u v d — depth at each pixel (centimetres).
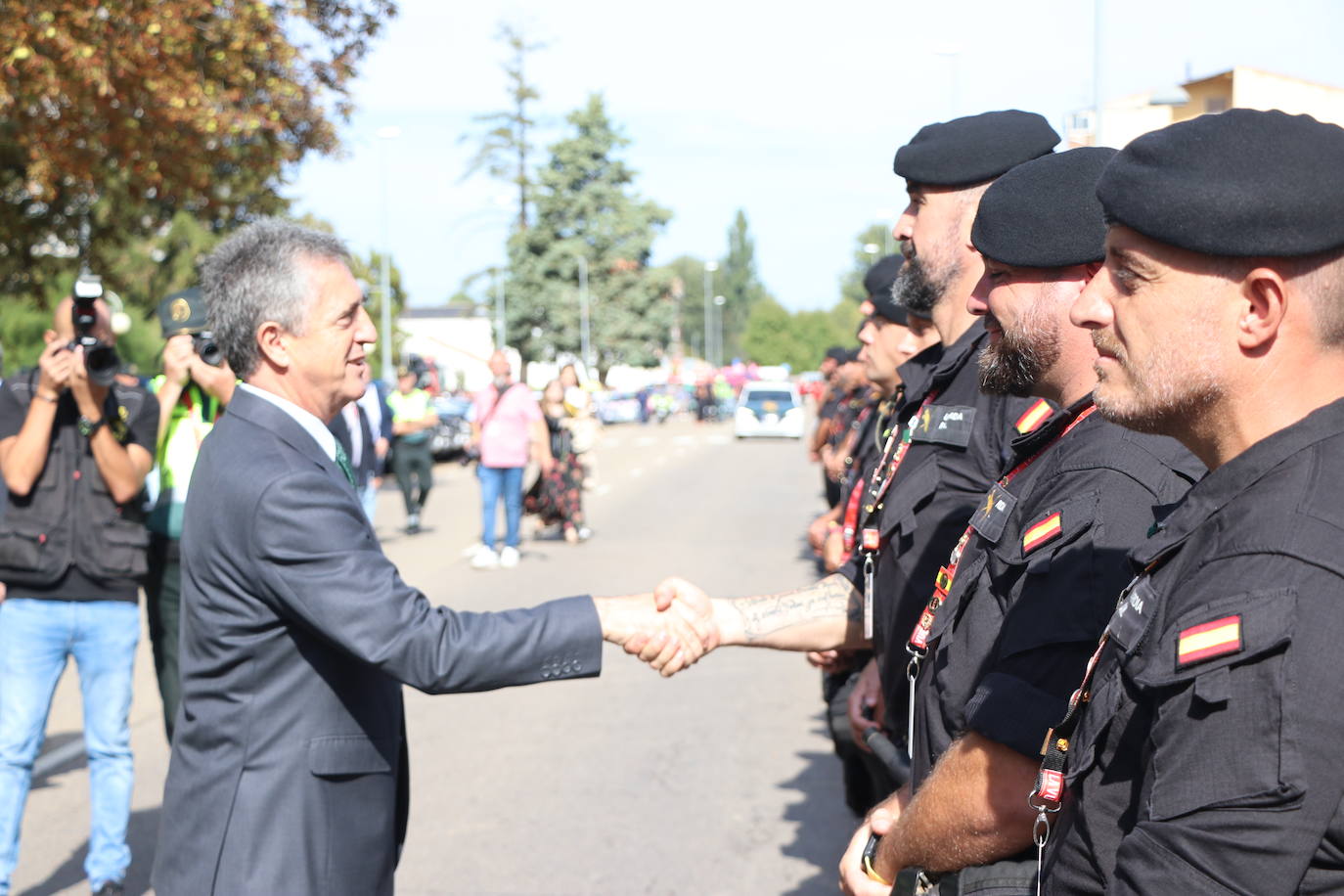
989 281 207
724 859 503
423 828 544
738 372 6169
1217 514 136
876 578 270
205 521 234
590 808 567
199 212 2095
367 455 957
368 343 255
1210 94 903
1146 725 139
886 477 263
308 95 1678
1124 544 176
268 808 228
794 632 290
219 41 1498
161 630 518
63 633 451
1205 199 131
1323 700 121
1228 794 124
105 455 446
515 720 725
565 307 6431
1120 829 144
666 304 6762
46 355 439
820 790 590
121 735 464
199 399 522
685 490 2214
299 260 246
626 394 5106
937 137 262
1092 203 193
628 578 1217
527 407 1320
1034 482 195
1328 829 122
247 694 231
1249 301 133
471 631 236
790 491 2195
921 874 204
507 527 1317
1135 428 145
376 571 230
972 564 205
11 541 442
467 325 7381
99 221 1853
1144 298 138
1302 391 134
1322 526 126
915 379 288
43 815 565
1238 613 126
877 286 434
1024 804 184
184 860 232
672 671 284
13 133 1508
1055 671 180
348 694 235
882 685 268
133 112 1491
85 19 1304
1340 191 128
